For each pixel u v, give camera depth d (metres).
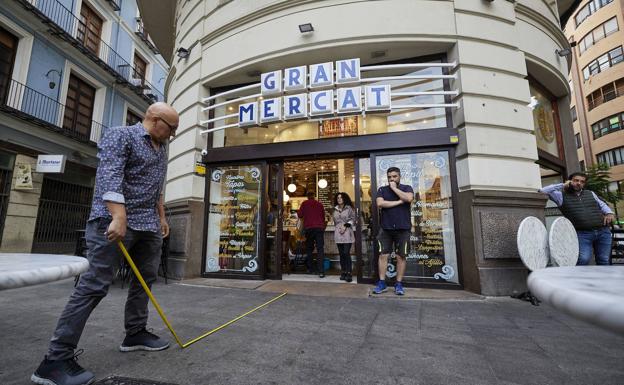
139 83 13.87
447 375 1.79
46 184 9.66
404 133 4.65
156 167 2.19
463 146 4.30
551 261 3.81
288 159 5.34
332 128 5.07
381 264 4.09
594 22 22.30
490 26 4.66
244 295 3.96
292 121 5.00
